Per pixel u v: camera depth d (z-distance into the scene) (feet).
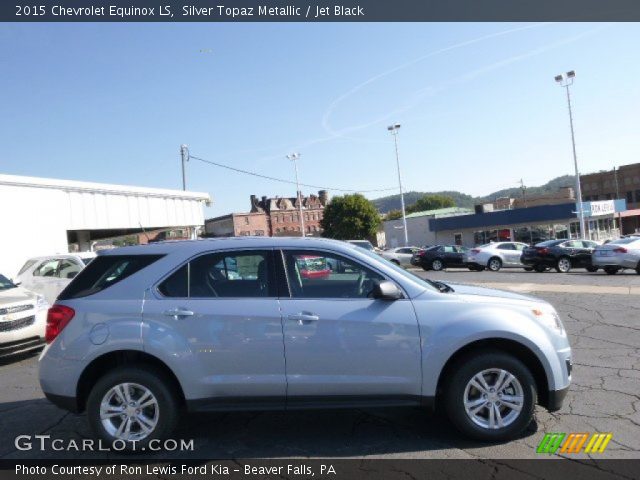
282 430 15.11
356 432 14.73
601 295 42.52
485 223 170.50
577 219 151.02
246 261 14.32
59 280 38.83
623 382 18.26
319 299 13.82
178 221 80.43
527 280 61.57
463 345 13.37
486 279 66.13
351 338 13.41
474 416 13.50
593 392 17.29
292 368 13.42
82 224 62.95
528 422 13.47
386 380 13.41
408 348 13.42
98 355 13.50
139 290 14.01
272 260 14.28
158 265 14.29
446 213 213.66
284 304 13.71
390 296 13.51
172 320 13.56
